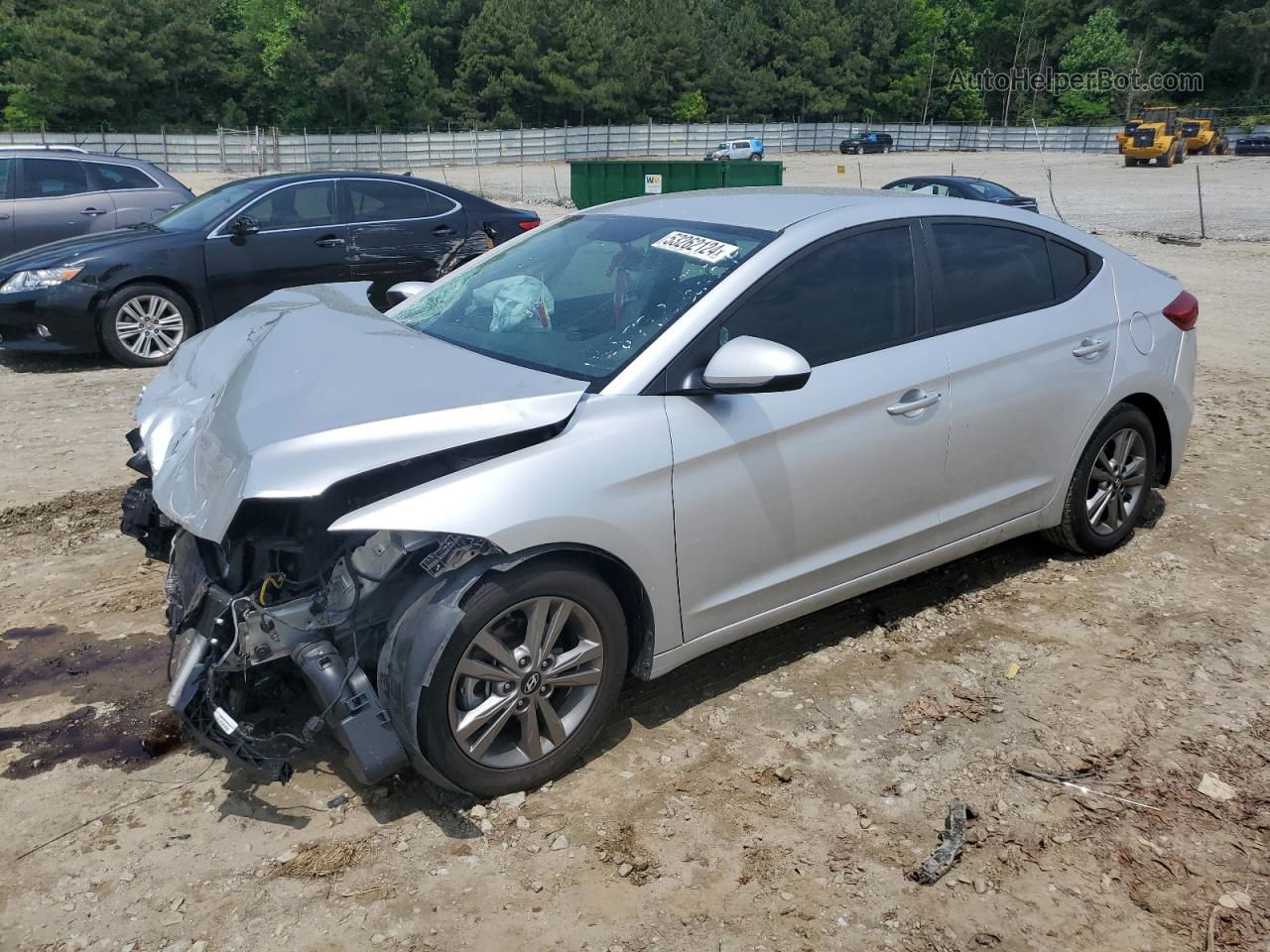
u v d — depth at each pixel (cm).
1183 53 8856
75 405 720
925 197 400
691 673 373
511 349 342
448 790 301
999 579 450
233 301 877
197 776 311
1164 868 278
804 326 344
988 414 387
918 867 276
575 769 317
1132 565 462
